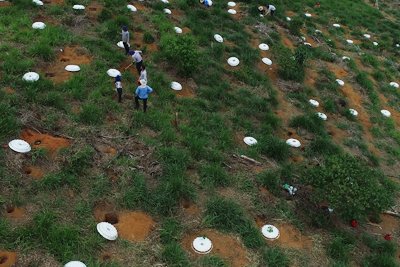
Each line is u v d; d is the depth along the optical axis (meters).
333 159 9.66
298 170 10.56
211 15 17.23
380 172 11.95
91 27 13.61
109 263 7.02
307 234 8.82
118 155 9.06
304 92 14.55
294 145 11.65
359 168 9.40
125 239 7.57
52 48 11.98
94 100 10.47
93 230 7.50
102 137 9.48
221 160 10.02
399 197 11.33
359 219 9.43
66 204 7.85
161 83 12.09
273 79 14.71
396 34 22.38
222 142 10.62
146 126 10.32
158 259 7.36
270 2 21.17
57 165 8.47
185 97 12.02
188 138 10.24
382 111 15.07
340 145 12.59
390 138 14.00
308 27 20.00
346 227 9.45
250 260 7.84
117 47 13.01
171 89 12.09
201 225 8.25
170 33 14.43
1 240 6.87
